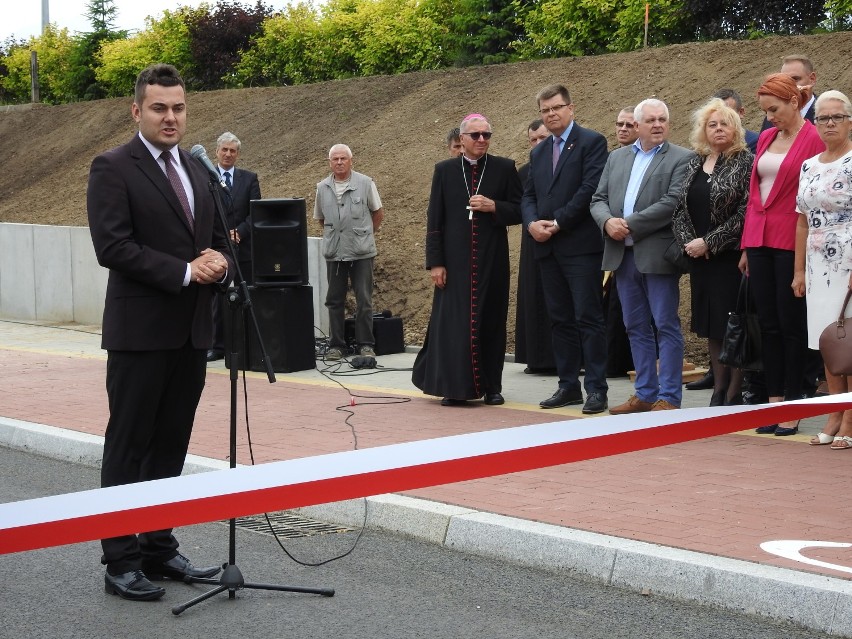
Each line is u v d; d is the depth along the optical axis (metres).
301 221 11.22
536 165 8.72
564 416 8.48
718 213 7.76
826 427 7.21
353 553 5.66
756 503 5.79
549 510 5.75
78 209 20.14
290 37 23.09
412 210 15.16
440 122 17.27
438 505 5.92
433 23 20.59
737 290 7.89
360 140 17.92
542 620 4.62
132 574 5.00
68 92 28.94
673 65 15.11
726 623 4.52
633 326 8.26
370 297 12.09
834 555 4.85
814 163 6.93
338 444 7.59
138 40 26.52
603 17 17.48
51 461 8.05
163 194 4.87
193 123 21.53
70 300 15.70
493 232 8.95
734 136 7.82
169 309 4.88
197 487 2.86
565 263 8.54
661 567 4.86
